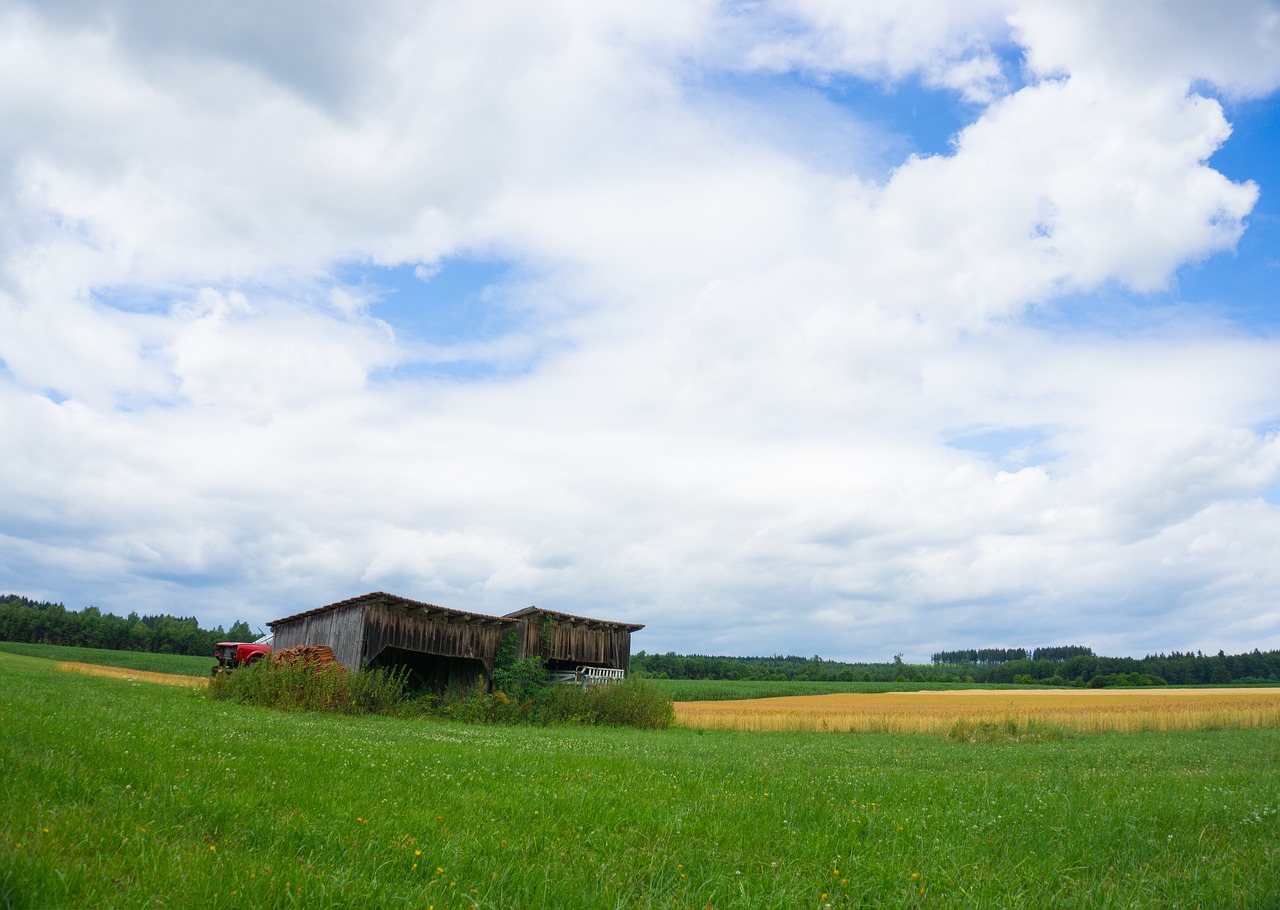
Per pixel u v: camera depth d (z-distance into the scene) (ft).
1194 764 64.75
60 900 14.94
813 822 28.58
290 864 18.47
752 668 483.92
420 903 16.85
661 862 21.93
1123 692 328.08
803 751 76.69
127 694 86.22
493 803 28.43
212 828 21.95
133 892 15.66
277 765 34.27
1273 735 117.08
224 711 77.92
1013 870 21.84
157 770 28.50
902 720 137.80
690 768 47.50
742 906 18.33
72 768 26.43
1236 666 464.65
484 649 129.29
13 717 41.68
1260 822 29.09
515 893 18.49
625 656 149.59
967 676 507.30
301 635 135.33
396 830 22.90
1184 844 25.75
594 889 18.84
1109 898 19.34
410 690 130.72
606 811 28.04
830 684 382.01
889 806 33.19
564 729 107.86
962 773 51.70
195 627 449.89
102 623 404.77
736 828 26.48
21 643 350.02
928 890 20.38
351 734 60.70
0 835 17.75
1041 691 352.90
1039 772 53.01
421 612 121.19
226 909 15.56
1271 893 19.62
